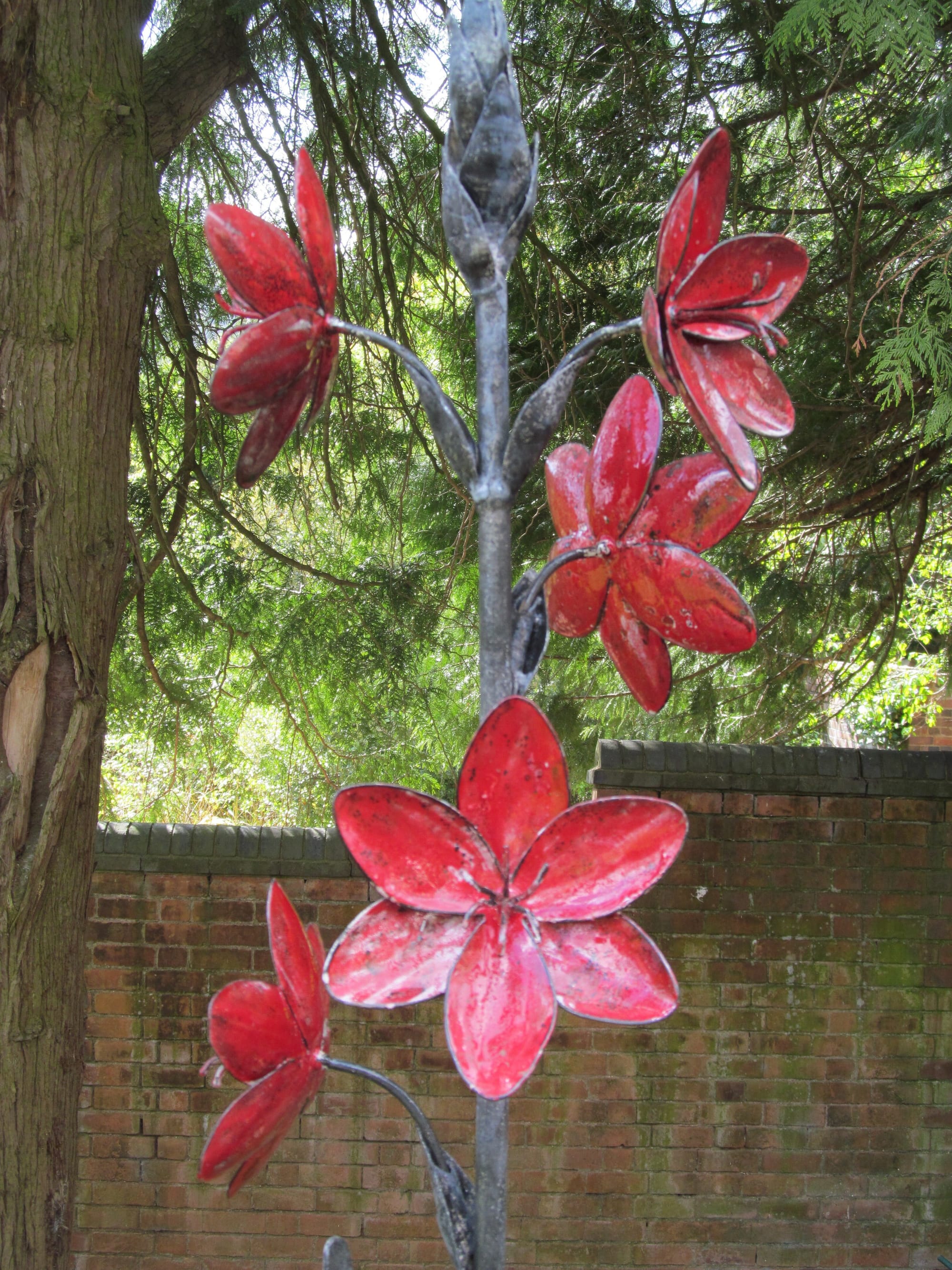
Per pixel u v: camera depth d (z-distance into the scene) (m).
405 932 0.96
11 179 2.40
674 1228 3.77
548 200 4.58
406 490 5.42
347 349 2.84
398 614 4.82
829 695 5.70
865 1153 3.78
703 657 5.79
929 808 3.79
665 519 1.22
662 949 3.79
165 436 4.76
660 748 3.77
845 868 3.79
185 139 4.18
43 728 2.35
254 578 4.98
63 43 2.45
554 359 4.73
